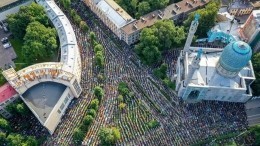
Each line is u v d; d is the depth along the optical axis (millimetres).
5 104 185000
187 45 185750
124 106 188375
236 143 178375
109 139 169875
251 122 188625
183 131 179125
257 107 194000
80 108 190625
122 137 177875
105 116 185500
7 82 198625
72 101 195375
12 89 185875
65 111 190750
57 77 184375
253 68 197625
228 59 173250
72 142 176750
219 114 187625
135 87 197250
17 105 182875
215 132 180000
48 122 171750
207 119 184750
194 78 184500
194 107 190375
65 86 187250
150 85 198125
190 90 184750
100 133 173375
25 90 186000
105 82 199000
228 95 188875
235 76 185750
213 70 187000
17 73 186125
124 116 185875
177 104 191125
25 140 174250
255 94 198875
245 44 172000
